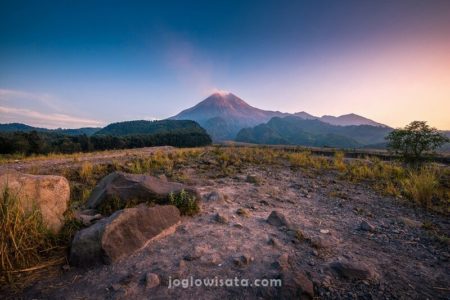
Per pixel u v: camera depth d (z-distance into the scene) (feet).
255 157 53.11
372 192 25.68
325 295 8.57
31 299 8.26
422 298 8.65
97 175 31.50
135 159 45.09
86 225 13.24
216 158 49.47
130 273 9.52
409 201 22.56
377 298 8.50
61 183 14.46
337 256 11.38
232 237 12.80
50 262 10.28
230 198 20.63
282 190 25.11
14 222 10.28
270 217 15.53
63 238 11.78
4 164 40.91
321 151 92.02
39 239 11.00
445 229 15.84
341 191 25.82
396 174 33.99
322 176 34.19
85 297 8.33
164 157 47.62
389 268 10.61
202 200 19.10
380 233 14.84
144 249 11.29
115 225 11.04
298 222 15.70
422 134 36.96
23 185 12.42
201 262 10.30
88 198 18.69
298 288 8.45
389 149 40.88
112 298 8.24
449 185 27.76
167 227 13.19
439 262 11.43
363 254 11.84
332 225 15.76
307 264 10.44
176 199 16.35
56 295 8.45
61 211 13.99
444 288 9.30
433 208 20.21
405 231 15.31
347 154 81.87
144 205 15.58
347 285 9.12
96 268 9.91
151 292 8.54
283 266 9.94
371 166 40.81
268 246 11.92
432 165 38.29
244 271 9.77
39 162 44.39
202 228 13.87
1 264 9.45
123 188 16.60
